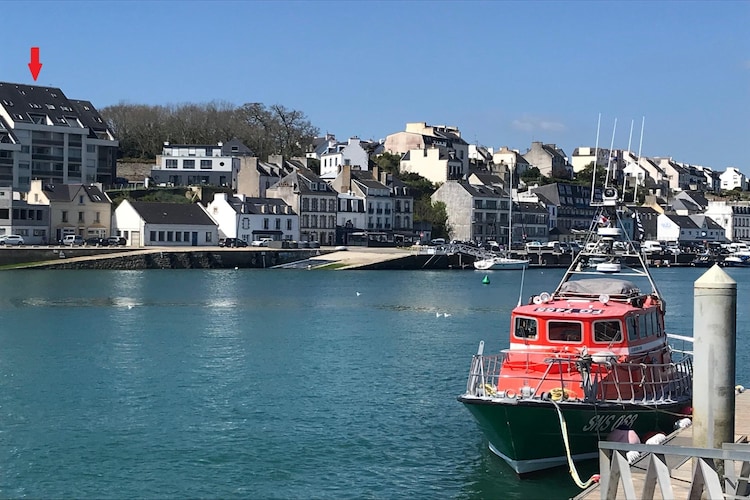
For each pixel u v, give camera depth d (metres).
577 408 25.11
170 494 26.44
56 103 146.88
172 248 122.12
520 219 177.88
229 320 63.31
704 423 20.19
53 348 49.81
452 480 27.27
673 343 53.78
